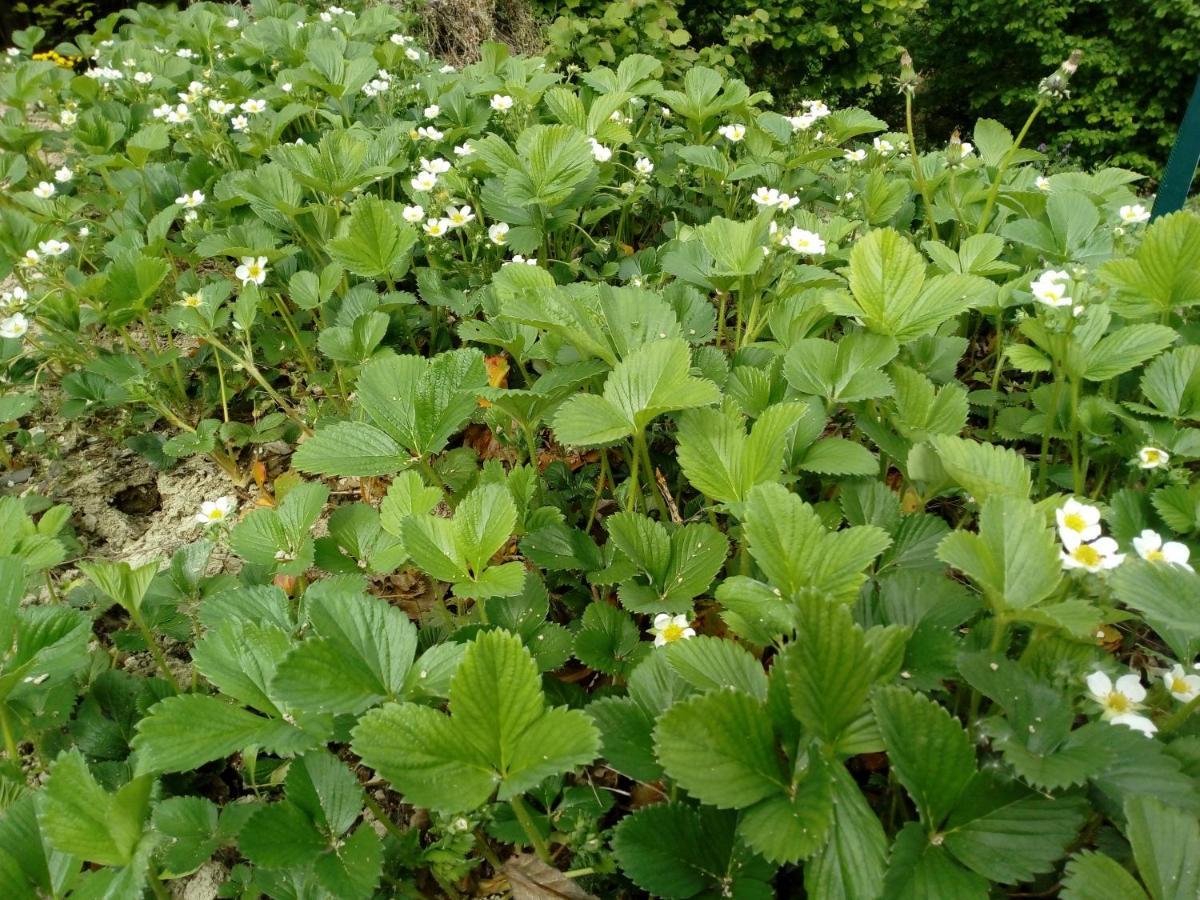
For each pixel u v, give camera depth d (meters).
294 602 0.68
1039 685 0.42
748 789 0.40
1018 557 0.43
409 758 0.40
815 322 0.76
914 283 0.64
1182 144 0.93
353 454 0.61
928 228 1.02
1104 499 0.70
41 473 0.90
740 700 0.41
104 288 0.85
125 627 0.72
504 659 0.41
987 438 0.77
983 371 0.87
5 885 0.44
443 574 0.50
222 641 0.48
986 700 0.52
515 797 0.45
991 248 0.79
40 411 0.97
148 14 1.95
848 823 0.39
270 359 0.93
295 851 0.45
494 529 0.51
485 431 0.86
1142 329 0.62
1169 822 0.37
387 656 0.46
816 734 0.40
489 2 2.09
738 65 2.62
